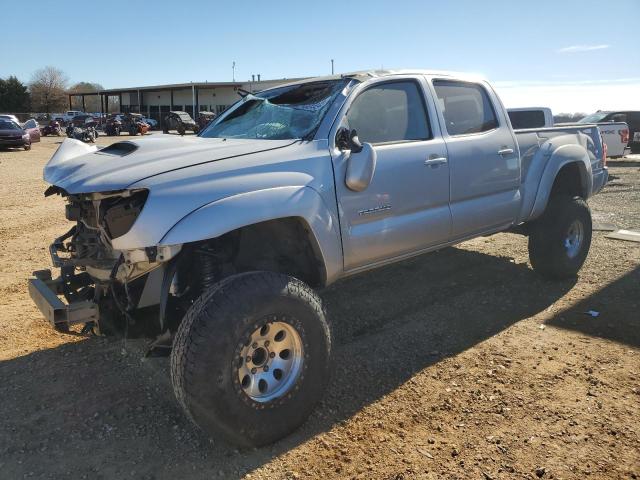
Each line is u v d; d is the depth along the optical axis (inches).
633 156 827.4
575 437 119.1
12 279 234.7
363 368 153.1
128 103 2785.4
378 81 158.6
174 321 129.9
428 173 161.6
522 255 263.1
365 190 144.6
